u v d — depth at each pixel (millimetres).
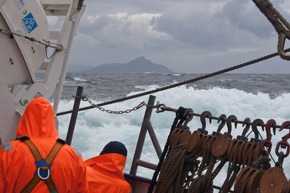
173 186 4121
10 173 2729
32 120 2893
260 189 3309
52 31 4988
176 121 4355
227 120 3986
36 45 4637
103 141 17359
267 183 3293
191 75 96625
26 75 4629
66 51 4969
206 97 26766
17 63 4535
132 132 18859
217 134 4000
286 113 26891
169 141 4301
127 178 5305
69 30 4984
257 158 3568
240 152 3693
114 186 3682
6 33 4426
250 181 3361
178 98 26500
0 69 4449
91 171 3674
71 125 6082
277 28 2727
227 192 3721
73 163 2896
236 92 28422
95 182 3633
